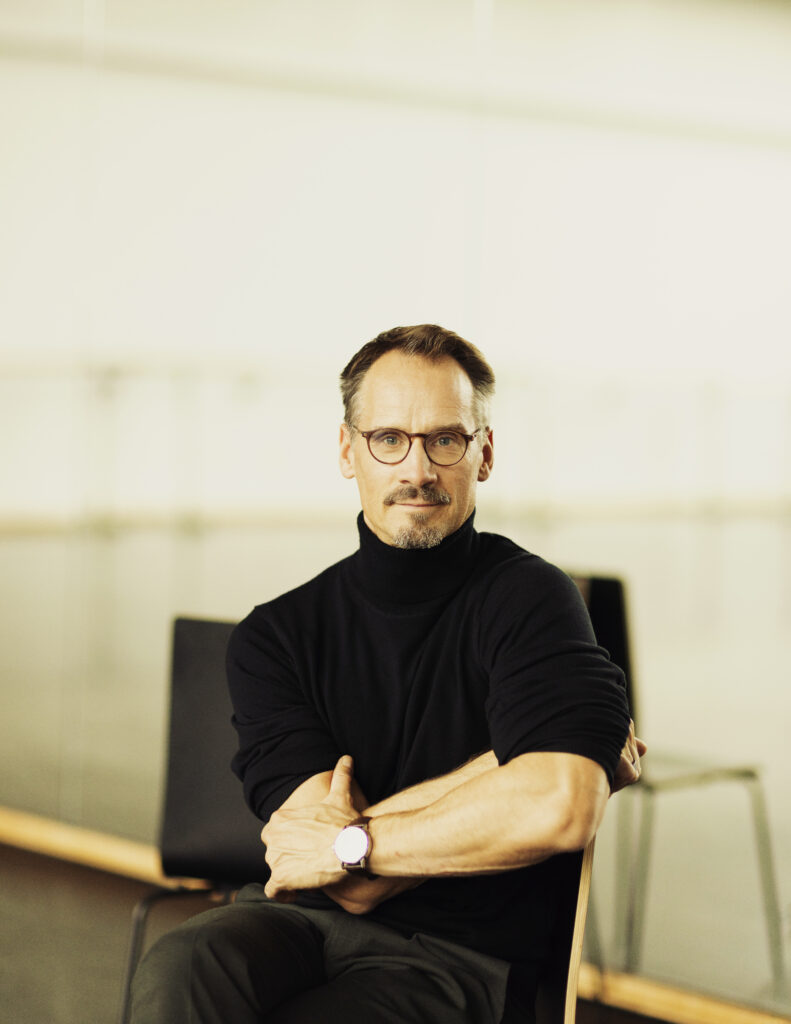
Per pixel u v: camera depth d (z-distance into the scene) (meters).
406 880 1.34
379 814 1.36
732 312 4.00
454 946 1.34
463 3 4.04
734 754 3.85
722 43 3.90
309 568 5.94
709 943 2.51
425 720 1.41
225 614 5.45
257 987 1.31
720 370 4.08
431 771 1.40
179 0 4.18
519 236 4.05
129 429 4.96
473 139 4.06
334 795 1.38
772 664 5.04
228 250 4.35
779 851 2.98
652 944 2.51
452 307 4.11
